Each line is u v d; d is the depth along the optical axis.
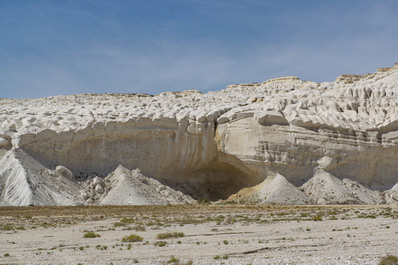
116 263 20.58
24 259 21.69
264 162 62.47
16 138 53.81
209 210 48.28
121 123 59.09
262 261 20.47
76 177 56.47
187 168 63.94
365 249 23.48
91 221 37.72
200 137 63.34
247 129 63.03
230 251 23.11
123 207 49.88
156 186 59.62
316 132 64.94
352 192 63.53
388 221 36.25
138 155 60.34
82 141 57.28
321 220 38.00
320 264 19.75
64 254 22.91
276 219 38.75
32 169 52.31
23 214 41.16
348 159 65.38
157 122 61.31
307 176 64.25
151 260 21.12
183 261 20.62
